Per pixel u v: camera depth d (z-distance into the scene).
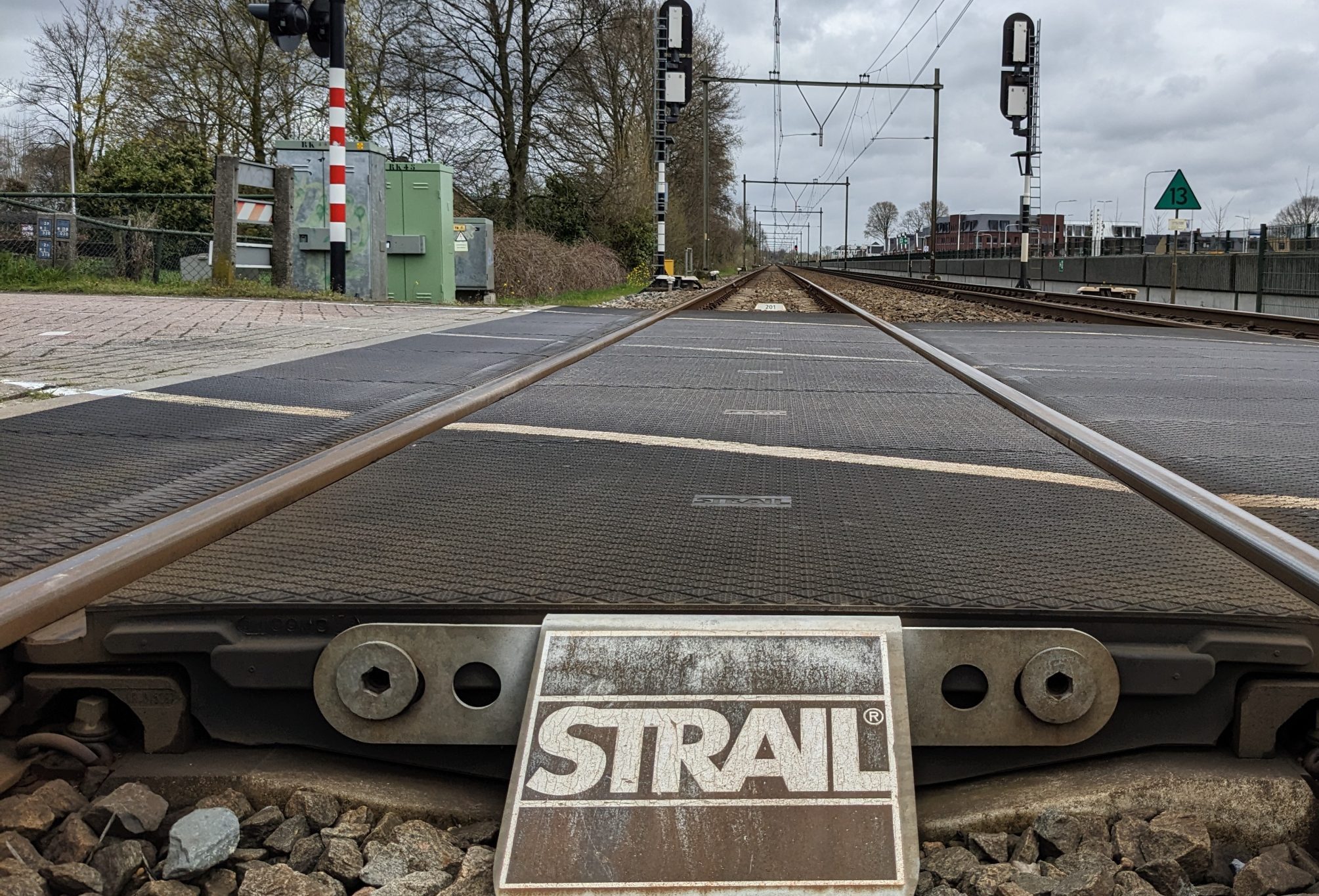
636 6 33.88
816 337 10.07
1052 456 3.77
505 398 5.21
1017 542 2.54
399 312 12.23
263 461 3.51
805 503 2.98
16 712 1.93
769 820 1.64
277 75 32.41
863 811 1.64
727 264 89.69
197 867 1.64
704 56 55.22
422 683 1.87
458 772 1.93
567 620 1.85
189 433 4.00
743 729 1.73
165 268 17.88
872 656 1.79
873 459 3.68
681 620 1.85
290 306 12.43
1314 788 1.86
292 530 2.62
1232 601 2.03
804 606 1.99
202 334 8.41
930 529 2.66
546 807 1.66
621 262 38.78
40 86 40.47
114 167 27.11
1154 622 1.95
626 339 9.28
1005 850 1.77
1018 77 27.94
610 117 42.38
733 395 5.54
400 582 2.14
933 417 4.78
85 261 16.86
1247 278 26.66
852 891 1.58
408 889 1.63
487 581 2.16
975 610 1.97
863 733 1.72
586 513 2.83
